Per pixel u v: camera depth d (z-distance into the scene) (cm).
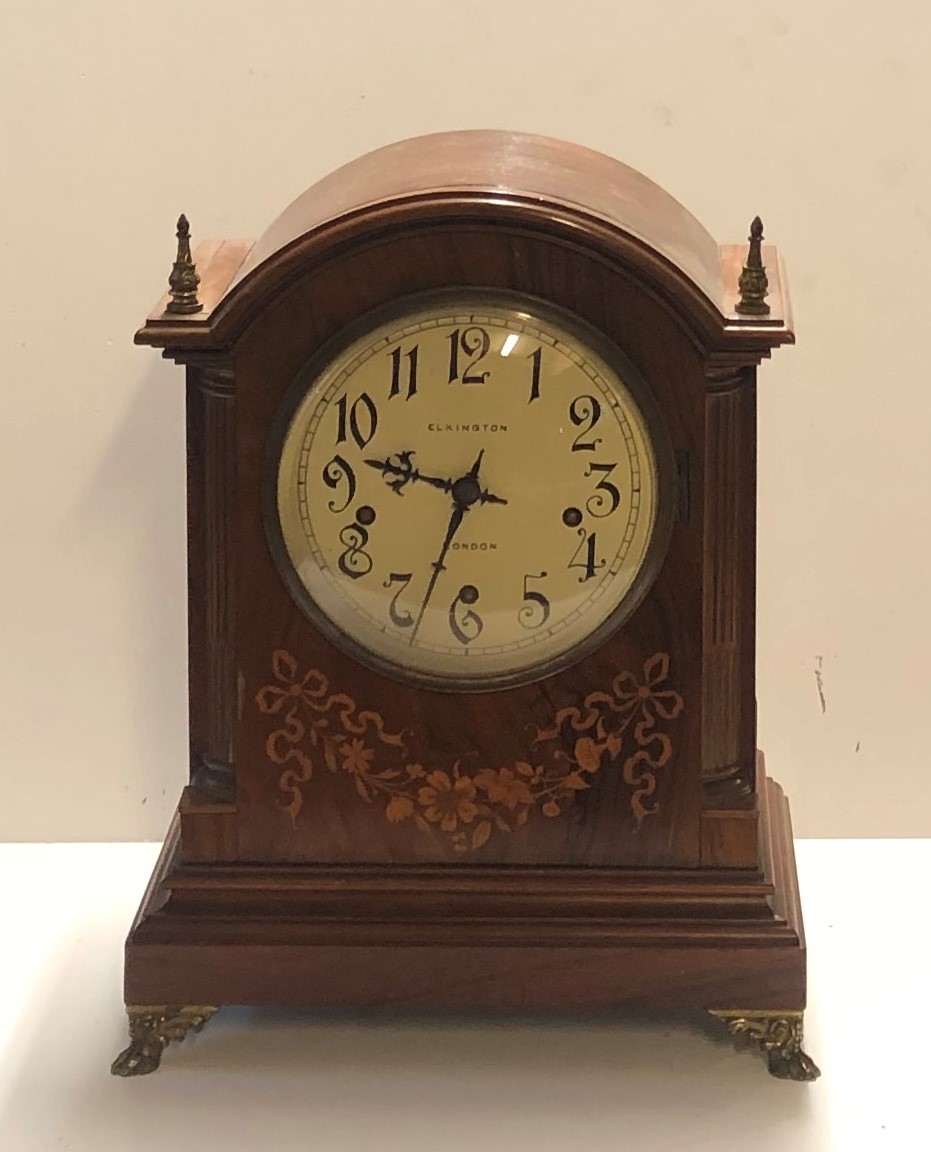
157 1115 81
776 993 82
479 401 78
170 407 107
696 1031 87
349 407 79
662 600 80
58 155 103
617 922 82
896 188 103
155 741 112
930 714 112
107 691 112
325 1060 85
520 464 79
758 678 112
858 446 107
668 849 82
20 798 113
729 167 103
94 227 104
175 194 104
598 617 80
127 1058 84
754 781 83
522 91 103
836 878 103
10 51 102
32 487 108
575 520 79
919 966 93
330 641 81
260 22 102
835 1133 79
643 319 77
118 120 103
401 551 80
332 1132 80
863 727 112
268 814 83
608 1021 88
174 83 103
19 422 107
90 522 109
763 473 108
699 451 78
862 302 105
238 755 82
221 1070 84
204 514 81
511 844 82
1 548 109
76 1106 82
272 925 82
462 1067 84
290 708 82
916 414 107
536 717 81
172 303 79
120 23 102
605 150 104
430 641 81
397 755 82
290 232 80
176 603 110
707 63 102
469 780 82
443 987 82
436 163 82
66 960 94
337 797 82
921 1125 80
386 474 79
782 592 110
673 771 81
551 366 78
